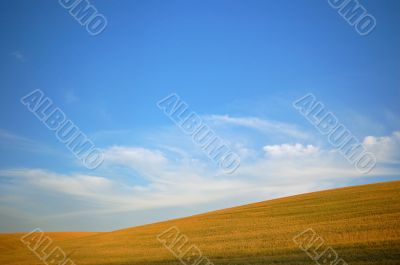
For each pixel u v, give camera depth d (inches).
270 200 2085.4
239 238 1211.9
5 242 2341.3
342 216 1273.4
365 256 796.0
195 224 1681.8
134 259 1144.2
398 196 1449.3
